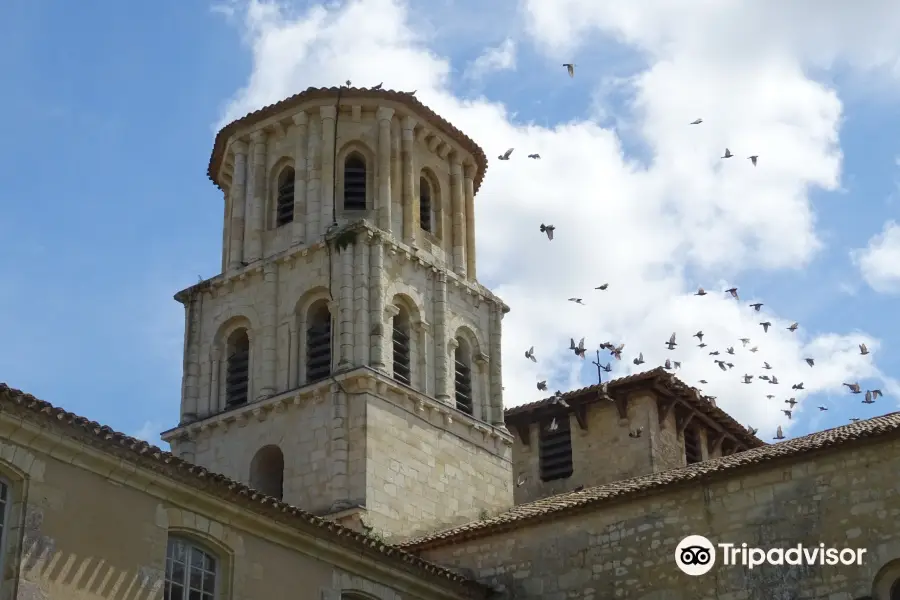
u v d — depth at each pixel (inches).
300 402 1897.1
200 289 2086.6
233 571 1314.0
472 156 2240.4
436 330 2022.6
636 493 1526.8
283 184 2132.1
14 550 1124.5
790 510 1433.3
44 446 1171.9
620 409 2167.8
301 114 2114.9
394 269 1994.3
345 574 1441.9
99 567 1186.6
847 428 1493.6
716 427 2299.5
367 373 1854.1
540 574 1572.3
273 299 2005.4
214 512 1314.0
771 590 1413.6
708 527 1477.6
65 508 1175.0
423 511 1862.7
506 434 2055.9
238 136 2166.6
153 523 1251.8
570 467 2188.7
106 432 1208.2
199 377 2038.6
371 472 1807.3
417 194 2116.1
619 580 1512.1
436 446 1930.4
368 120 2118.6
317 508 1814.7
